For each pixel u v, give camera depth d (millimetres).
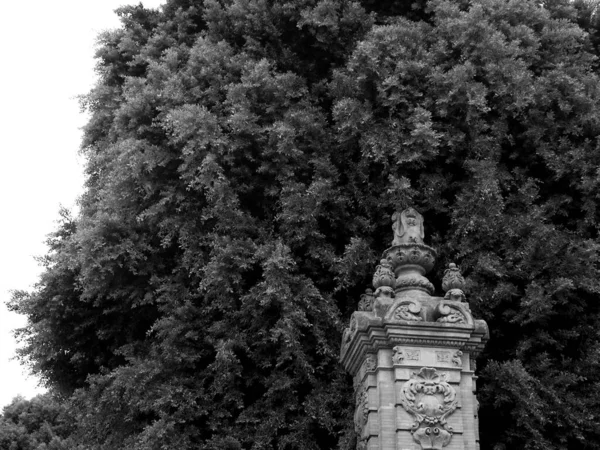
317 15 12648
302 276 11227
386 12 13828
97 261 11414
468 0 12969
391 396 8062
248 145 11773
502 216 11078
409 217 9539
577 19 14242
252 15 13016
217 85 12500
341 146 11992
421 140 11078
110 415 11969
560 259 11023
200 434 11070
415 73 11664
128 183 11953
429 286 8883
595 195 11406
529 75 11508
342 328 10992
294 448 10836
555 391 10484
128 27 14727
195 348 11453
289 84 12320
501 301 11086
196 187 11211
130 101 12359
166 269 12273
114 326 13023
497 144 11508
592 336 11164
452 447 7805
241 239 11227
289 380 10812
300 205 11359
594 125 11883
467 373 8250
